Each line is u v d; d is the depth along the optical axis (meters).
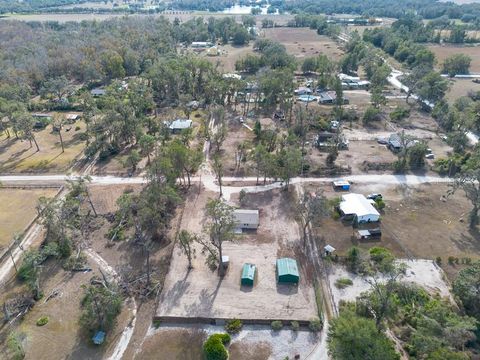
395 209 86.94
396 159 107.50
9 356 54.94
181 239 69.06
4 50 199.88
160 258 73.69
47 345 56.78
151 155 112.88
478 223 81.44
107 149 113.19
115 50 196.25
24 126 114.88
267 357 54.78
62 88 158.88
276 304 63.16
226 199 91.56
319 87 168.75
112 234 79.75
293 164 91.56
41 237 79.81
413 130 127.44
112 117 117.00
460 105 133.62
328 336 55.34
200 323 60.56
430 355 49.34
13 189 96.69
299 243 77.25
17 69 170.50
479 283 59.41
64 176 102.62
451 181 97.25
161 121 132.00
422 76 155.38
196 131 128.88
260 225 82.50
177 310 62.09
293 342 57.06
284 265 68.88
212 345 54.28
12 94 148.00
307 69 191.12
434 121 134.12
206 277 68.94
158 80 157.12
